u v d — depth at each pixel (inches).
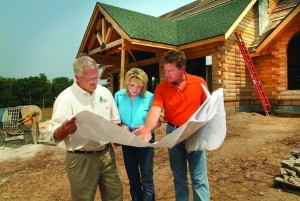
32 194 197.2
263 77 505.0
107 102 112.0
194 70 629.9
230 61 483.8
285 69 467.5
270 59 493.4
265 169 199.8
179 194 118.6
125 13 513.0
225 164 218.8
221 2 621.6
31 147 378.3
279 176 177.2
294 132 300.4
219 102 97.5
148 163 137.6
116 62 604.7
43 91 3225.9
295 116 440.5
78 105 103.0
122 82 448.1
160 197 169.8
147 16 560.1
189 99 110.0
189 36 492.7
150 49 487.8
